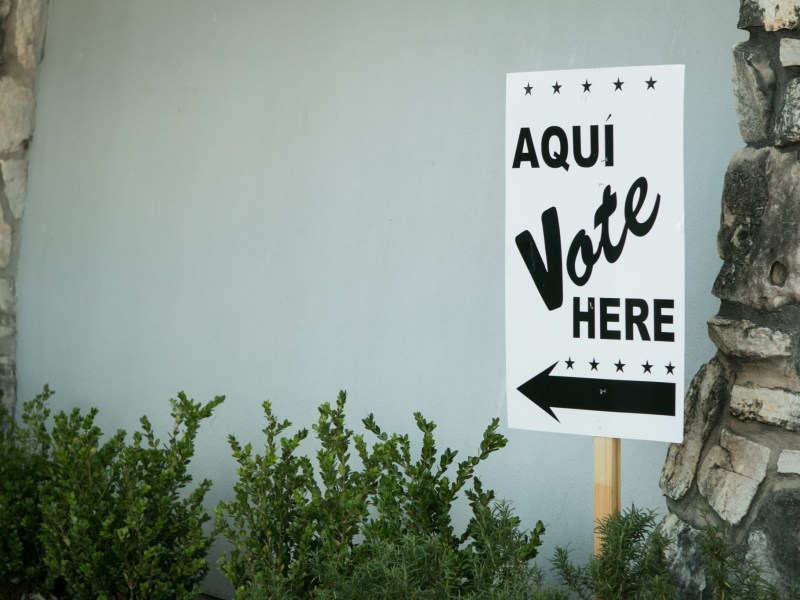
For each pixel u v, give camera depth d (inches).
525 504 130.3
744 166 87.7
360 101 143.6
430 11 137.6
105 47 173.3
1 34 181.9
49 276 180.1
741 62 87.4
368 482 112.7
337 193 145.7
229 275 156.4
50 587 134.3
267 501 118.5
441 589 91.7
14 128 183.0
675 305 89.5
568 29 127.3
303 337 148.6
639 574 86.5
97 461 131.5
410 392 139.0
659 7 121.3
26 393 183.2
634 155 90.6
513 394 95.7
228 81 157.0
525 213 94.6
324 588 101.6
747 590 79.6
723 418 89.9
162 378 163.9
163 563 126.5
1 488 144.2
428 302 137.7
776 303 83.1
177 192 162.7
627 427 91.4
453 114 135.7
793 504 81.5
